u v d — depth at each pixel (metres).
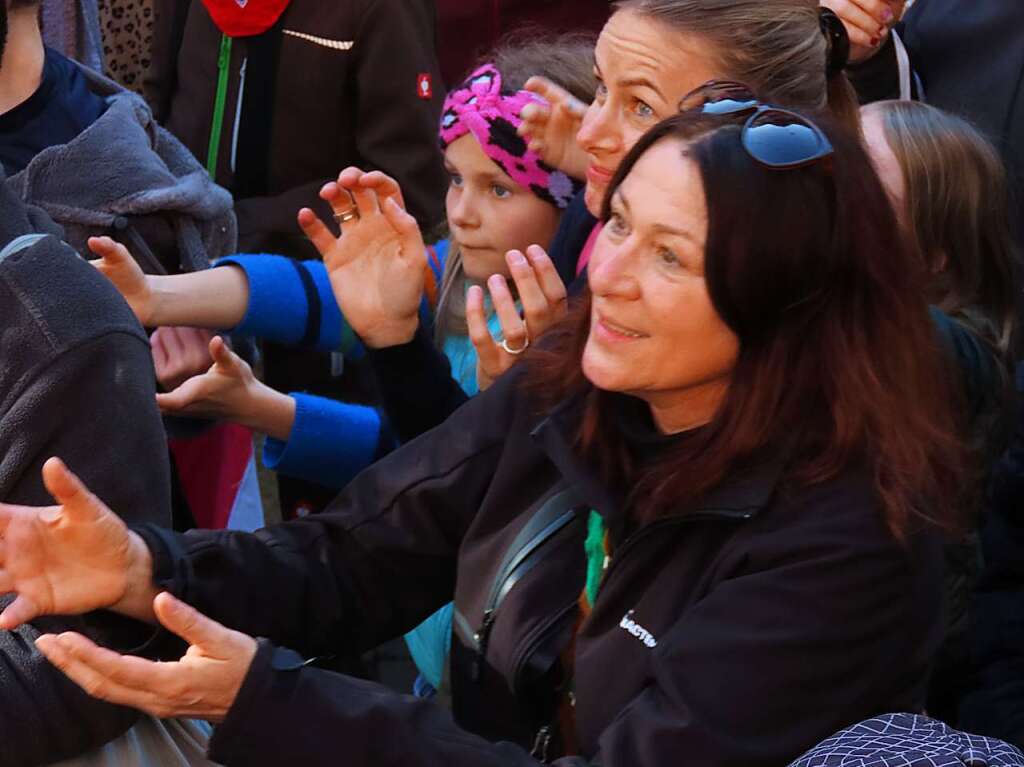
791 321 2.04
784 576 1.98
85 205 3.31
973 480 2.68
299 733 1.90
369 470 2.49
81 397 2.16
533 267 2.71
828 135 2.05
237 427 3.84
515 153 3.10
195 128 4.75
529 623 2.27
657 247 2.01
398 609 2.46
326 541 2.41
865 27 3.67
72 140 3.37
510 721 2.35
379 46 4.61
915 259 2.12
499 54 3.23
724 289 1.98
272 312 3.06
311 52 4.61
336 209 2.81
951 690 3.14
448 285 3.34
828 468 2.02
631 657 2.10
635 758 1.95
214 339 2.98
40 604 2.02
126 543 2.07
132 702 1.88
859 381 2.03
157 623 2.12
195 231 3.50
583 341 2.28
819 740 1.98
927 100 4.08
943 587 2.13
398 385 2.84
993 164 3.25
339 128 4.70
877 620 1.98
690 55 2.51
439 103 4.75
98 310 2.20
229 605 2.26
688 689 1.95
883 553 1.98
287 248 4.69
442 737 1.99
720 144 1.99
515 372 2.42
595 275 2.04
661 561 2.12
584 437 2.20
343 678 1.98
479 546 2.36
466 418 2.44
